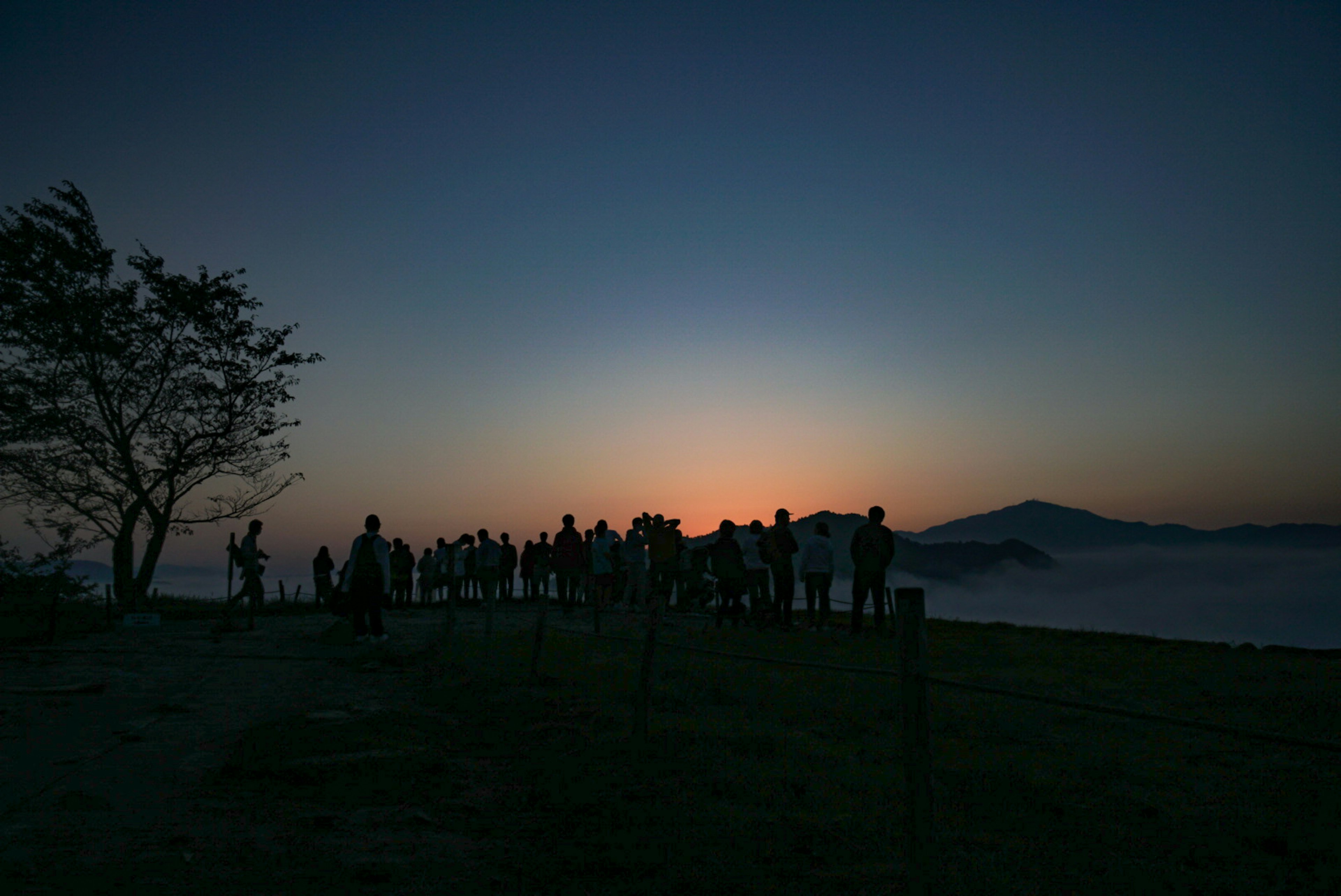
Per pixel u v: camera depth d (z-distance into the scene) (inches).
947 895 134.5
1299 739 92.4
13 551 579.5
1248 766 218.8
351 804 183.3
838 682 353.7
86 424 928.3
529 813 179.3
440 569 992.9
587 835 164.4
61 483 911.0
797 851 155.4
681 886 138.7
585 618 711.1
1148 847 158.9
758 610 608.1
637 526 731.4
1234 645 513.3
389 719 276.1
